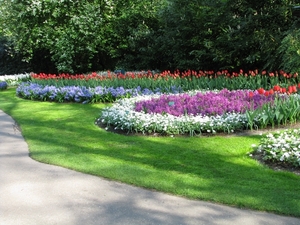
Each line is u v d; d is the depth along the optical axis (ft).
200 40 42.63
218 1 40.96
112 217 10.94
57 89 35.17
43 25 50.65
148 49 52.11
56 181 13.97
